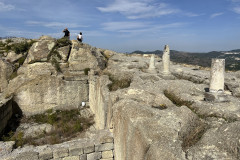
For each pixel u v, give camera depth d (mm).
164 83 10195
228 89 10609
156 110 6289
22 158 7062
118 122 6941
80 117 14430
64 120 13914
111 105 8250
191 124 5488
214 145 4254
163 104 7156
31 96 15125
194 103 7512
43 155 7125
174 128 5102
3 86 15781
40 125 13234
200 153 4074
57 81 15492
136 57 23625
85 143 7645
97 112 12750
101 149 7582
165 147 4383
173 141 4645
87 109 15727
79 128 12266
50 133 11836
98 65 17609
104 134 7918
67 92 15797
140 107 6254
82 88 16172
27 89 15023
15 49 16984
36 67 15500
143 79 11875
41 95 15328
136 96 8070
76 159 7391
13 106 14812
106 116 9555
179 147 4406
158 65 18344
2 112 12383
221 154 3961
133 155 5418
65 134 11648
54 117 14188
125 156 6098
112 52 24734
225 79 12375
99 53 20266
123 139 6348
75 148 7348
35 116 14984
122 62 18828
